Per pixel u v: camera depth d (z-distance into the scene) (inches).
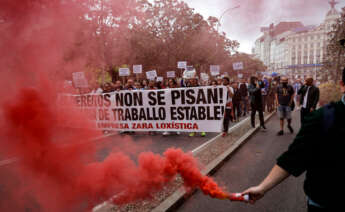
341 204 49.2
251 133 295.6
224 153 208.2
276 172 58.4
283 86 299.4
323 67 842.2
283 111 301.1
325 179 50.5
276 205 129.0
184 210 124.5
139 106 302.8
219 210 124.3
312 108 250.5
